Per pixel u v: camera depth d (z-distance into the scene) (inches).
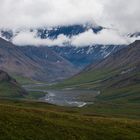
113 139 2901.1
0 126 2501.2
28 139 2448.3
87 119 3400.6
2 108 3088.1
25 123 2726.4
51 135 2630.4
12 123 2642.7
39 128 2699.3
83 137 2768.2
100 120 3457.2
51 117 3203.7
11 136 2399.1
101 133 2970.0
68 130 2822.3
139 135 3120.1
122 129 3221.0
